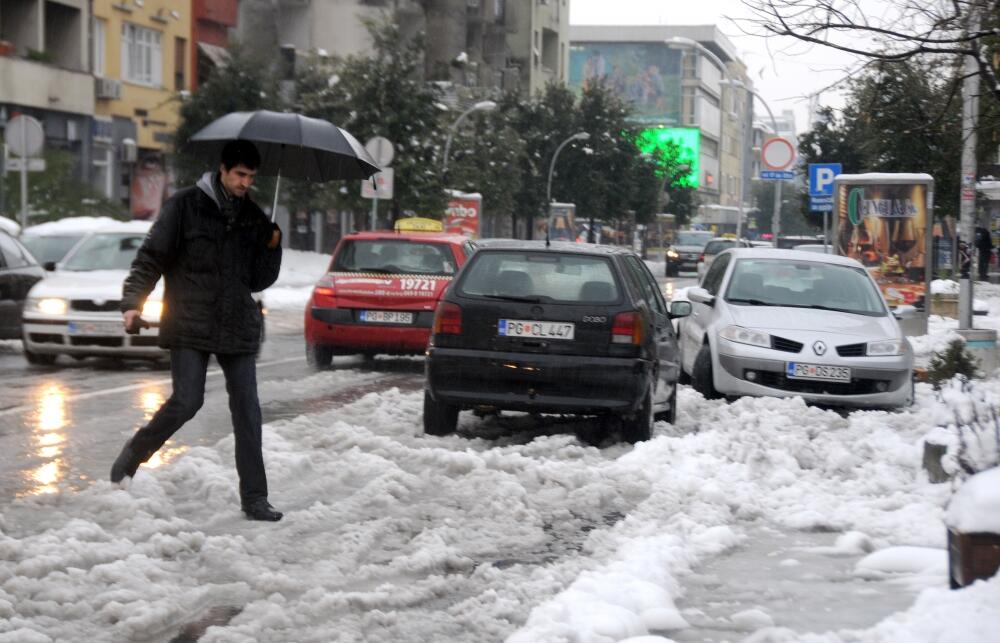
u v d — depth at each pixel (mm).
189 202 9656
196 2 64688
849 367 17234
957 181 33875
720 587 8352
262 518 9781
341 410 15945
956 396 12148
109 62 57375
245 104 54250
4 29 52438
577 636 6766
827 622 7469
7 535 8945
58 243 28906
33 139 31844
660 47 182875
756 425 15375
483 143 70938
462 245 22828
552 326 13594
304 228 74062
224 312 9719
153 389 18141
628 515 10305
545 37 125125
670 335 15875
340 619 7266
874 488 11633
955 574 7070
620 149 96188
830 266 19312
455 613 7496
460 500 10859
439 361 13688
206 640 6734
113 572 7887
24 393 17484
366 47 82750
